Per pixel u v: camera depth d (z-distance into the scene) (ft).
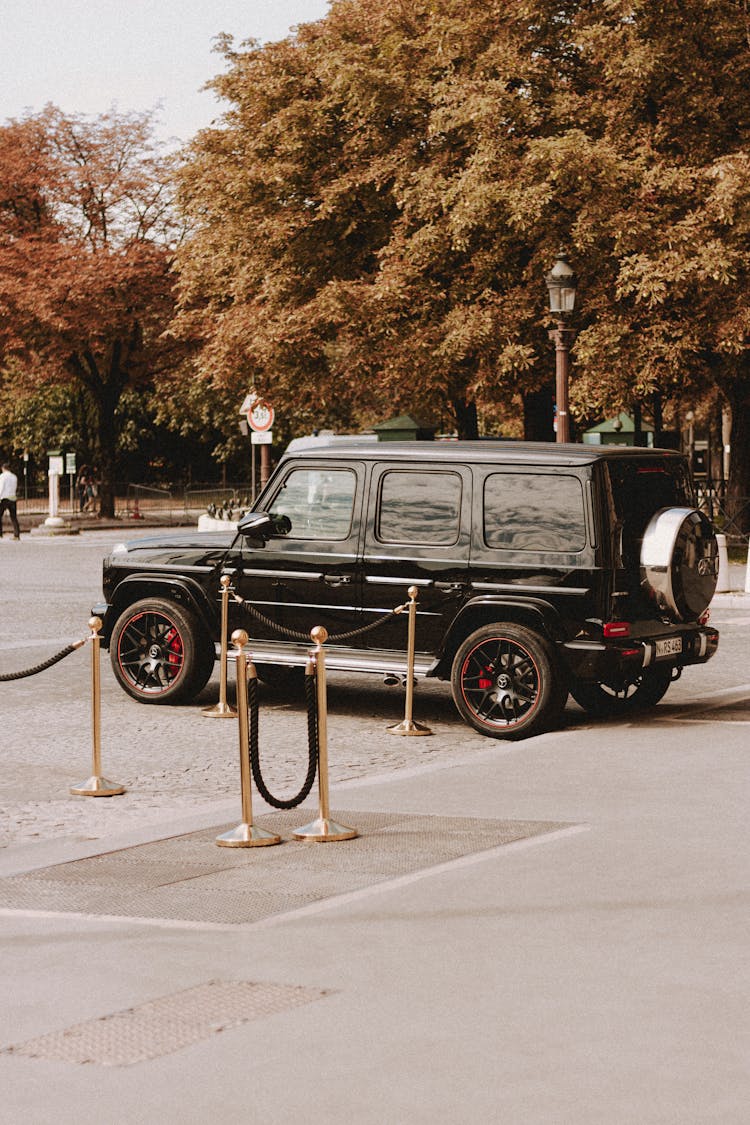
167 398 225.97
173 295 169.78
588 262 89.45
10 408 238.89
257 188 100.83
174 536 44.42
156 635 43.47
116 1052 16.06
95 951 20.01
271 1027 16.75
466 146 91.45
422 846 25.43
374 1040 16.22
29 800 30.94
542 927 20.49
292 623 41.29
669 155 91.71
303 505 41.45
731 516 105.70
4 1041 16.53
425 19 98.27
